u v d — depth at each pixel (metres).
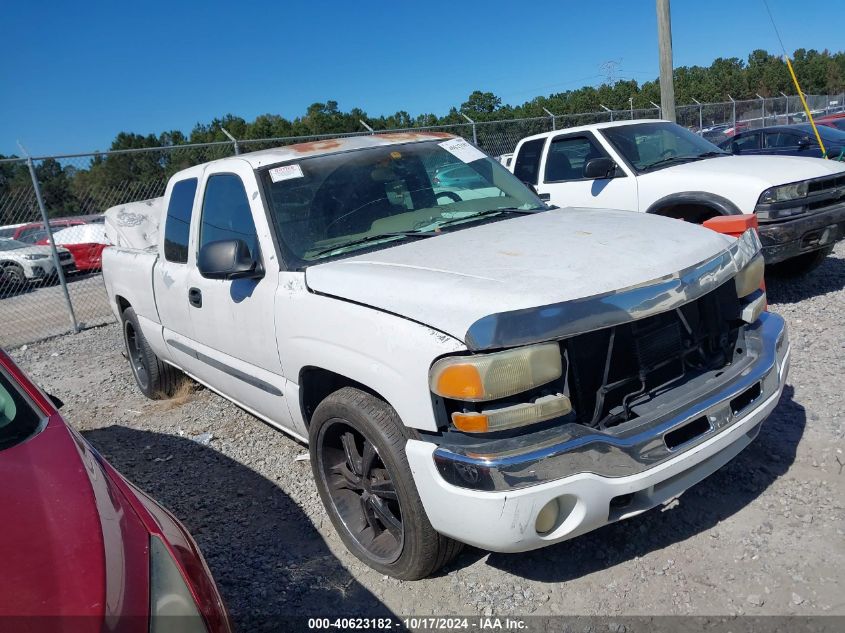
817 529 3.08
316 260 3.46
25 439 2.38
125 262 5.66
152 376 5.86
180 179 4.72
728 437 2.84
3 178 9.88
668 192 6.73
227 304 3.92
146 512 2.16
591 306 2.57
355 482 3.25
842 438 3.78
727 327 3.18
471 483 2.50
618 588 2.89
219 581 3.27
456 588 3.03
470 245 3.25
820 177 6.29
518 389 2.47
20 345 9.36
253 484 4.25
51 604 1.63
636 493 2.69
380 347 2.80
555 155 7.88
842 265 7.84
